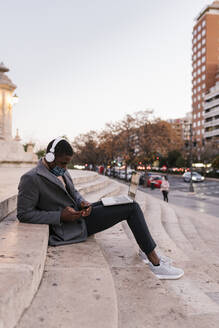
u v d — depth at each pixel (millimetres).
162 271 2580
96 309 1496
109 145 42031
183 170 63562
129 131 35375
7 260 1606
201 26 88188
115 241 3408
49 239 2570
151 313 1802
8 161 15102
